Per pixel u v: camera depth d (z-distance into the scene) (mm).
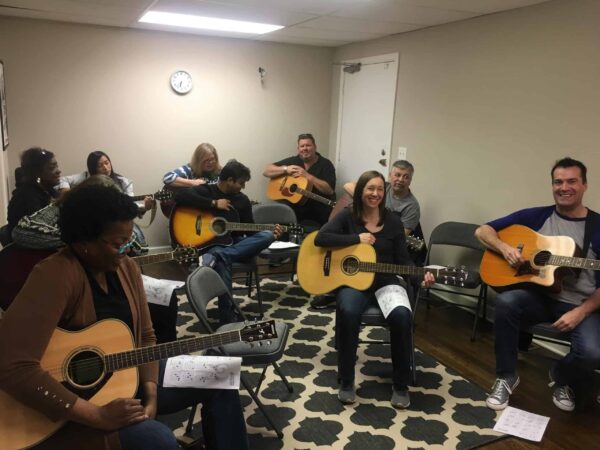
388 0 2963
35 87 4102
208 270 2318
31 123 4148
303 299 3744
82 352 1394
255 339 1693
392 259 2684
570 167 2404
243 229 3512
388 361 2848
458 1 2938
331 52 5176
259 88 4934
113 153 4484
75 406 1288
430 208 3988
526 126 3115
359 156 4883
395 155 4355
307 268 2693
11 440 1280
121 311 1494
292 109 5141
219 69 4723
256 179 5141
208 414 1701
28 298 1271
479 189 3508
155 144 4625
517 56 3129
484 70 3379
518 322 2457
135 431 1367
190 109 4688
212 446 1714
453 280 2494
